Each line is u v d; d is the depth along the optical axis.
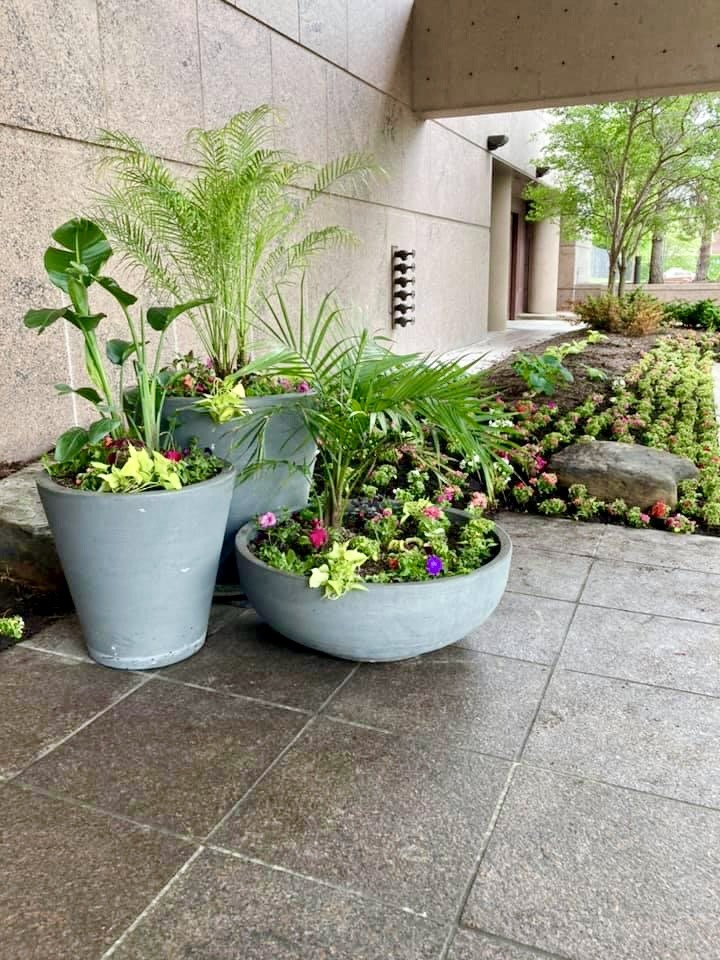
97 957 1.50
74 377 4.52
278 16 6.34
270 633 2.90
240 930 1.57
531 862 1.75
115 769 2.08
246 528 2.95
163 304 4.91
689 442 5.47
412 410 2.57
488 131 12.51
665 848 1.80
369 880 1.70
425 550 2.78
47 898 1.64
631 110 11.00
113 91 4.64
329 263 7.60
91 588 2.49
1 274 4.02
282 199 4.15
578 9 8.52
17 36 3.98
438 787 2.01
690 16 8.16
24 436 4.23
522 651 2.75
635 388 7.18
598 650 2.75
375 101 8.38
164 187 3.14
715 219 12.58
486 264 12.95
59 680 2.55
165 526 2.41
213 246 3.12
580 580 3.40
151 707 2.38
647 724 2.30
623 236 12.19
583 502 4.33
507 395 6.73
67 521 2.38
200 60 5.41
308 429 2.91
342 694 2.46
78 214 4.43
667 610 3.08
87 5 4.40
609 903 1.64
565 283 21.25
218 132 3.47
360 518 3.17
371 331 8.69
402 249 9.33
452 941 1.54
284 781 2.03
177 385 3.14
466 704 2.40
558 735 2.24
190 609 2.62
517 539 3.96
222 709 2.38
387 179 8.80
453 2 8.97
